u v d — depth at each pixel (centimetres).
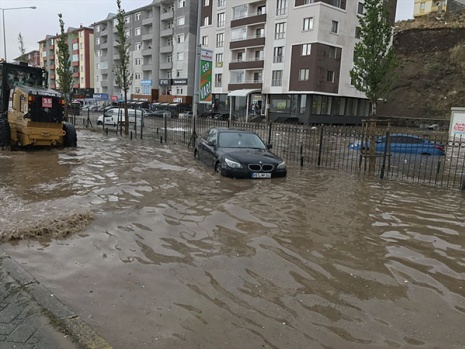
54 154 1329
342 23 4269
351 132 1393
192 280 410
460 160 1559
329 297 382
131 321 331
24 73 1498
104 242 511
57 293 377
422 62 5284
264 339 310
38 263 444
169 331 318
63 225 553
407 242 543
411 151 1309
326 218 643
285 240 534
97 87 8144
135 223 588
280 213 659
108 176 952
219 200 734
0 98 1462
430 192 889
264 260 465
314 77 4131
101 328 320
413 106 5050
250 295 382
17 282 382
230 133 1108
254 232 562
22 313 327
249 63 4797
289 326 329
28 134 1345
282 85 4459
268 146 1097
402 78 5253
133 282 403
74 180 893
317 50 4094
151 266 443
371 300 378
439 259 485
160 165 1139
